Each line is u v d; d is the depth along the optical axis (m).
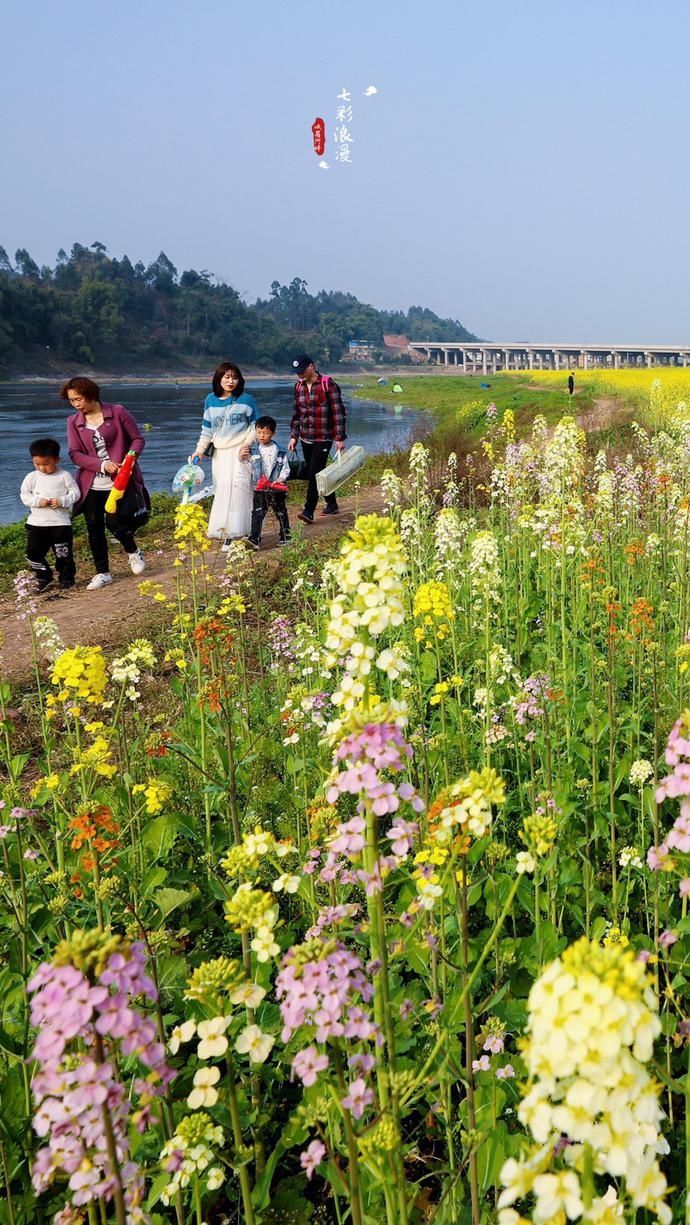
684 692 4.86
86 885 3.58
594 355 172.00
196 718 5.53
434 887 2.26
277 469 12.13
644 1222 2.26
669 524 8.30
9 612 10.48
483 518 11.83
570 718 4.86
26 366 163.88
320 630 7.32
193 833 4.15
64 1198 2.64
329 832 3.12
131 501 11.43
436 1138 2.88
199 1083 1.72
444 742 4.41
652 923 3.63
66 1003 1.38
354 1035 1.69
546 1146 1.30
